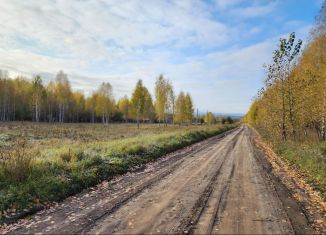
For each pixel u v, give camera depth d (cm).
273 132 3005
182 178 1205
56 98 8275
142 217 720
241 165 1559
